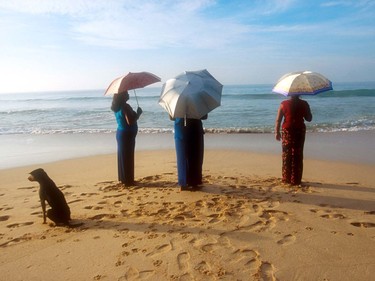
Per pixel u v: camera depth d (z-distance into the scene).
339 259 3.82
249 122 21.23
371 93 39.44
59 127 20.52
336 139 13.83
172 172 8.35
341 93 39.22
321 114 23.41
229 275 3.54
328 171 8.32
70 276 3.61
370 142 12.98
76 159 10.90
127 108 6.57
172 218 5.09
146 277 3.54
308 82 5.93
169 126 20.23
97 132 17.64
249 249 4.09
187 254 3.99
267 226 4.75
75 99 62.72
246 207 5.50
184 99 5.53
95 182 7.55
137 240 4.39
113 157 11.08
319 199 5.86
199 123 6.29
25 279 3.58
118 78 6.38
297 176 6.69
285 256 3.91
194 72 6.15
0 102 61.81
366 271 3.58
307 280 3.44
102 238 4.48
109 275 3.61
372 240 4.27
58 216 4.93
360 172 8.18
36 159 11.22
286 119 6.57
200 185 6.75
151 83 6.21
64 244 4.34
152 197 6.14
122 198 6.15
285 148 6.69
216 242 4.28
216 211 5.34
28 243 4.40
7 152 12.63
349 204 5.60
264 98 41.72
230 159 10.12
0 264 3.90
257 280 3.44
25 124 22.22
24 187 7.37
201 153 6.43
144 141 14.62
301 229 4.62
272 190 6.42
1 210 5.75
